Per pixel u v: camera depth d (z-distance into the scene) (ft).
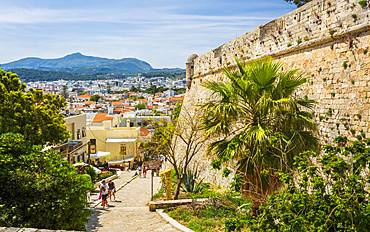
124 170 160.56
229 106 38.70
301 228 21.22
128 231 49.06
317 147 37.29
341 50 43.68
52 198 35.24
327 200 22.07
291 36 55.21
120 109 400.67
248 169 36.60
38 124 67.10
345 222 21.12
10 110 62.44
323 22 46.88
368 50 39.11
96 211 62.80
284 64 56.65
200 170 84.17
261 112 37.83
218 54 94.32
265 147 35.60
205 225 47.29
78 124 156.04
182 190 76.95
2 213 31.99
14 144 38.37
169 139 85.46
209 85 41.45
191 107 109.40
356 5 40.81
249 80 38.37
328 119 44.24
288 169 31.81
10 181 34.96
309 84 48.93
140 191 93.91
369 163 23.34
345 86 42.14
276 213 22.80
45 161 37.99
